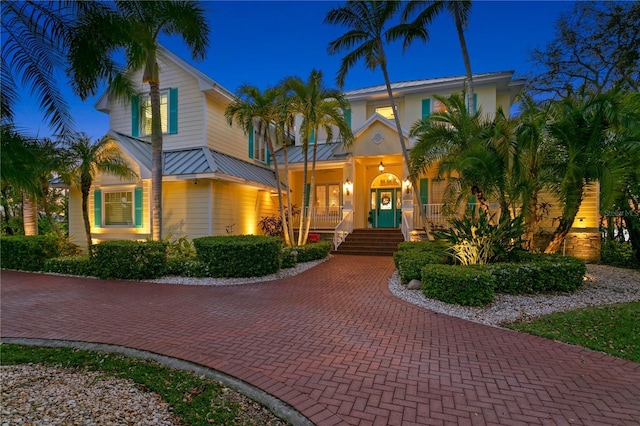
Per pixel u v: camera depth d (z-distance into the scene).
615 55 14.30
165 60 13.61
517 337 4.68
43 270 10.44
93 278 9.27
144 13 8.35
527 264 7.04
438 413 2.87
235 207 13.92
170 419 2.86
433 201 15.22
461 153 8.88
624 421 2.77
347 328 5.03
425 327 5.07
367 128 15.30
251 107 11.54
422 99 16.70
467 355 4.05
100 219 13.33
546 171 8.95
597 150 7.85
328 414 2.85
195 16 9.02
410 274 7.74
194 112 13.92
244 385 3.34
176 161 12.90
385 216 17.20
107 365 3.89
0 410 3.01
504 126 8.22
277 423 2.79
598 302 6.43
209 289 7.77
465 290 6.13
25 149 4.91
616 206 11.22
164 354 4.11
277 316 5.63
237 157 15.76
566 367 3.74
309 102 11.24
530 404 3.01
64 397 3.24
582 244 12.16
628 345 4.36
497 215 11.60
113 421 2.83
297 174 18.31
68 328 5.09
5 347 4.43
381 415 2.83
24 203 12.74
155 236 9.96
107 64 5.64
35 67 4.93
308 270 10.25
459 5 11.66
